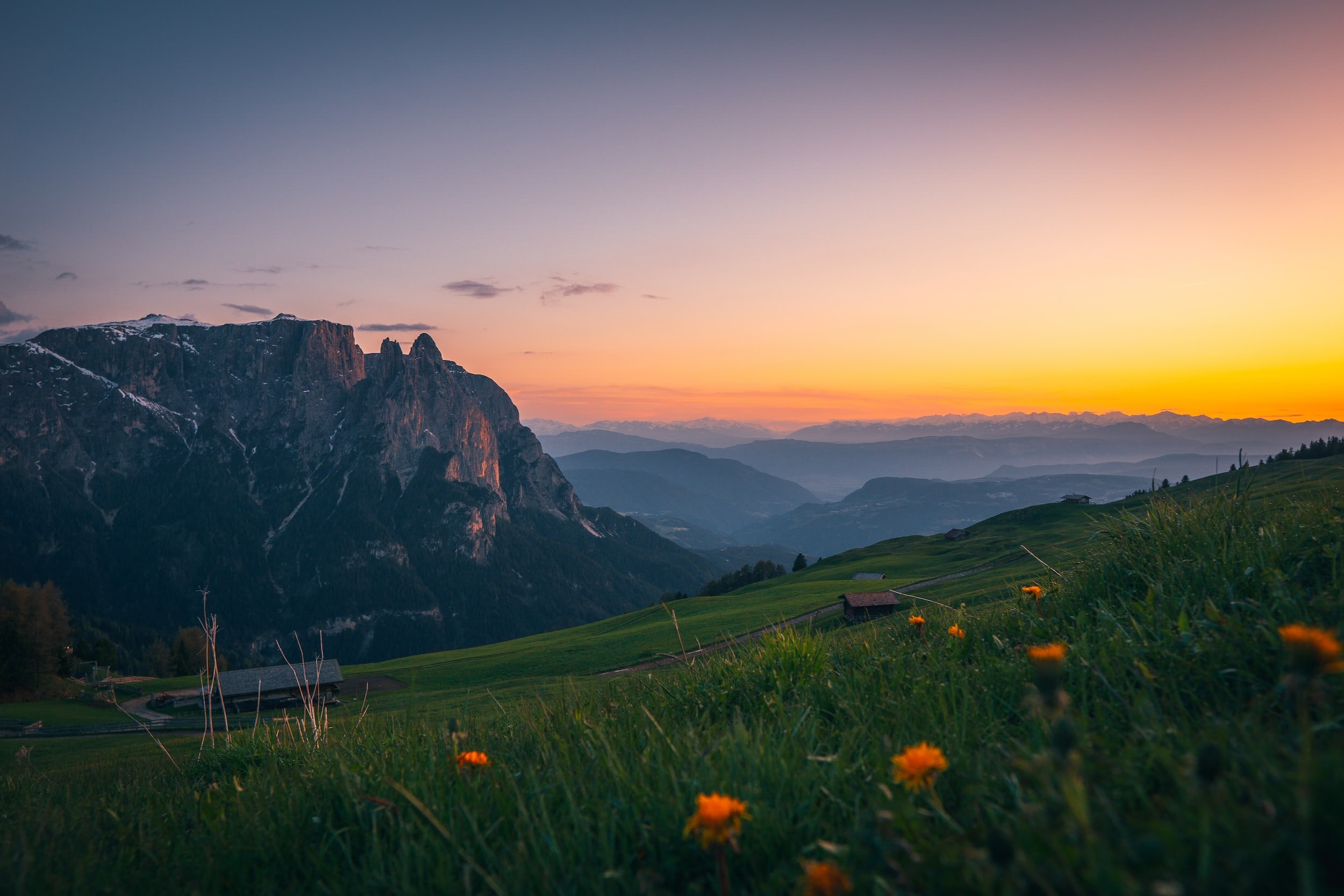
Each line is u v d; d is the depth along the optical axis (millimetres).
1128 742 2506
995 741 2850
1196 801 1843
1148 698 2830
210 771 5746
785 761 2854
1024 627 4867
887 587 83750
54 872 3068
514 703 5809
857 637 5840
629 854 2533
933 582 80062
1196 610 3824
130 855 3346
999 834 1658
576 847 2490
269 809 3596
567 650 90750
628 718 4152
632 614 130625
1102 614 4211
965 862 1835
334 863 2863
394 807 3145
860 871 2053
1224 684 2875
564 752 3570
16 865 3066
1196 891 1549
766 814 2457
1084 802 1841
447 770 3543
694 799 2643
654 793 2785
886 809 2395
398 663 109688
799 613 73438
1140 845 1716
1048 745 2568
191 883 2914
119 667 150875
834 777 2672
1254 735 2256
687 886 2318
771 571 162625
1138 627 3629
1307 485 5375
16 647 87938
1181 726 2578
